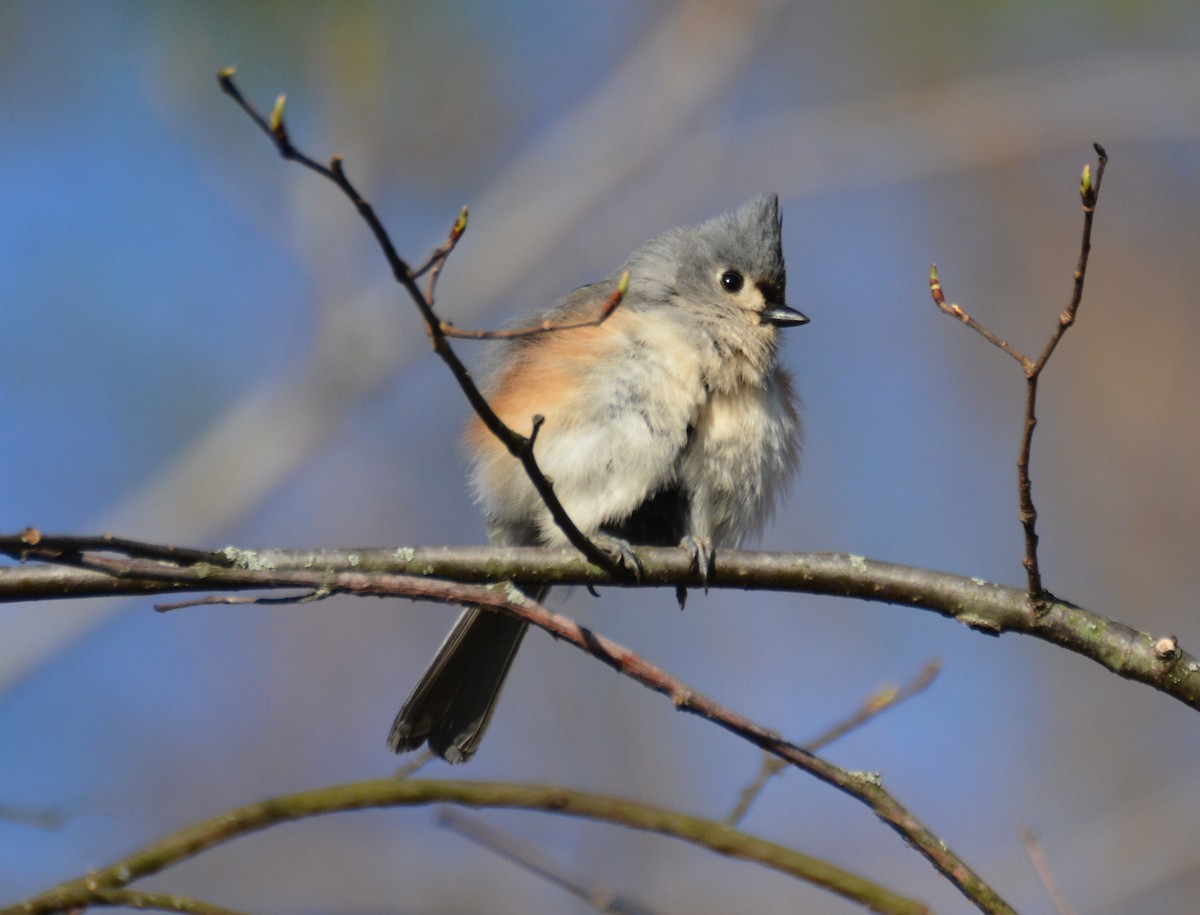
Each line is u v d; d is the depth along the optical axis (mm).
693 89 14305
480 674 8328
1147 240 15258
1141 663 6355
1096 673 13039
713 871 11312
